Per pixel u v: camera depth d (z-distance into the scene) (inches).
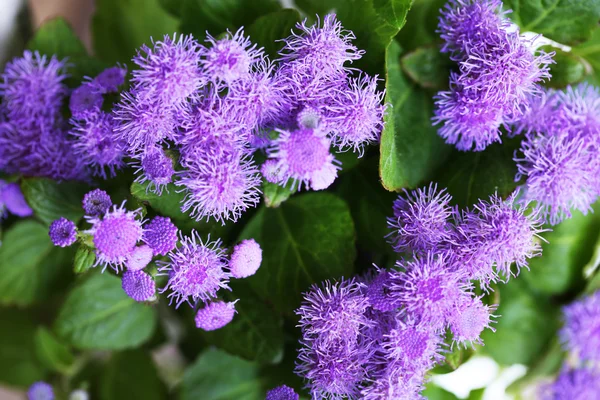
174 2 9.6
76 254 8.1
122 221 8.0
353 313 8.3
